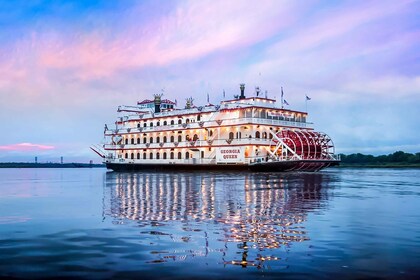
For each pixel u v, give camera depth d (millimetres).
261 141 71688
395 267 9953
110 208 21266
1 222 16938
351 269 9805
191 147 79438
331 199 24938
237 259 10672
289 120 77938
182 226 15359
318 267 9953
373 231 14250
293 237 13266
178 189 33375
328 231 14242
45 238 13516
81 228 15266
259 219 16906
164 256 11016
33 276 9461
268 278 9203
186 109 82938
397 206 21438
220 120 74688
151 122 89688
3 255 11273
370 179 51500
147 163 87062
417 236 13422
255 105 73438
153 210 20062
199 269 9852
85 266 10172
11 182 55531
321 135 73188
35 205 23625
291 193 28938
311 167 69812
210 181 44188
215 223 15977
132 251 11578
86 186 42031
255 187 34750
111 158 97438
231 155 73375
